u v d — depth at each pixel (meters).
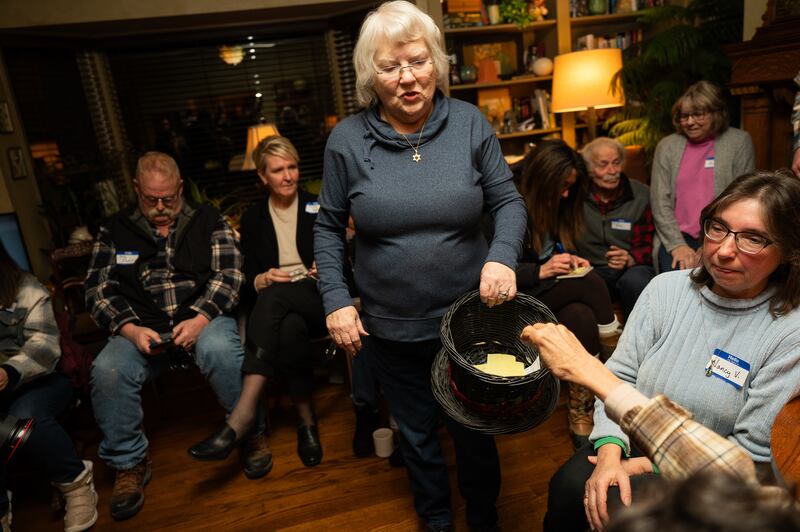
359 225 1.42
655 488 0.45
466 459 1.58
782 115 2.95
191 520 1.99
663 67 4.05
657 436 0.78
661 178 2.76
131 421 2.11
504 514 1.87
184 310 2.30
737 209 1.06
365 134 1.38
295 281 2.31
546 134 4.82
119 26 3.79
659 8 3.99
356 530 1.87
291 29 4.42
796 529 0.38
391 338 1.48
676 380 1.22
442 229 1.37
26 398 1.95
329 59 4.69
